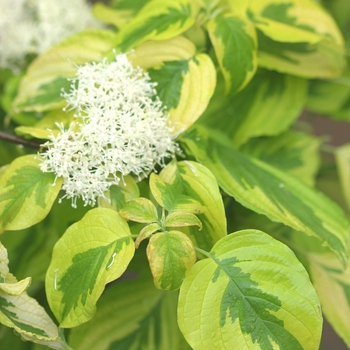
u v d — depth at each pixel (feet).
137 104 0.66
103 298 0.75
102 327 0.73
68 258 0.59
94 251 0.58
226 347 0.53
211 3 0.79
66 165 0.62
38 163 0.66
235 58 0.74
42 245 0.84
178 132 0.68
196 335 0.53
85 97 0.66
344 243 0.69
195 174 0.64
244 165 0.77
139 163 0.64
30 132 0.66
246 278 0.55
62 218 0.73
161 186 0.61
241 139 0.92
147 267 0.79
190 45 0.74
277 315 0.54
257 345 0.53
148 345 0.73
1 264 0.59
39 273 0.80
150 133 0.63
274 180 0.76
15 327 0.54
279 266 0.55
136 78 0.69
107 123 0.63
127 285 0.77
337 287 0.79
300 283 0.54
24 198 0.64
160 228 0.57
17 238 0.89
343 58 0.92
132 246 0.57
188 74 0.72
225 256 0.56
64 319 0.57
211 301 0.54
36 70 0.82
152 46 0.73
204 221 0.63
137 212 0.58
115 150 0.62
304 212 0.71
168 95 0.72
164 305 0.76
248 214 0.85
